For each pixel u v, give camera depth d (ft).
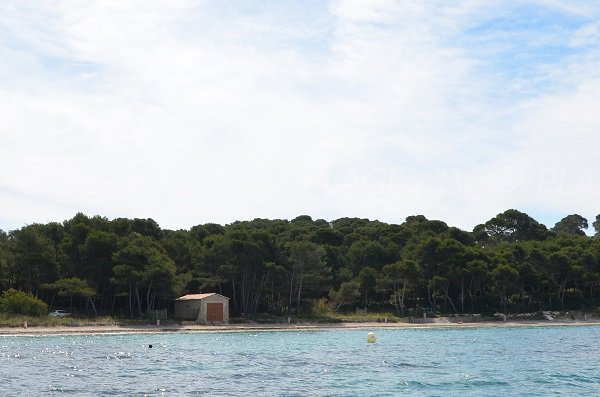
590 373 159.94
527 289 440.45
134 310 368.27
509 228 631.15
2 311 307.58
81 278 343.67
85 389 129.08
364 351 213.66
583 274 436.76
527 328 366.22
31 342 241.35
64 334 280.92
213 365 170.81
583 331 338.95
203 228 457.68
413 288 426.10
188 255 388.78
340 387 133.80
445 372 159.53
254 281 376.27
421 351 215.72
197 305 342.23
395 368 166.81
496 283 418.10
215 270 374.43
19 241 331.36
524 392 130.31
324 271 387.14
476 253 420.36
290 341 256.11
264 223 573.33
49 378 144.05
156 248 362.33
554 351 218.59
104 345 229.86
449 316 400.26
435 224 566.36
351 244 495.82
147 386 133.49
